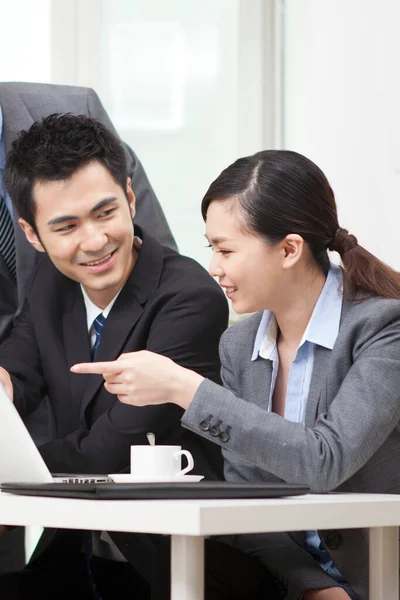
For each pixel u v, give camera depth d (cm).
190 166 437
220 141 436
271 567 200
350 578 196
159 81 437
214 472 264
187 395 182
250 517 137
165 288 265
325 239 209
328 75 413
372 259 211
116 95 436
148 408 251
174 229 438
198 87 437
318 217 207
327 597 188
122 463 254
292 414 209
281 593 194
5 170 266
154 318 264
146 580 212
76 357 269
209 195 209
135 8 436
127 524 137
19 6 429
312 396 204
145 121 437
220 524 133
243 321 229
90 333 272
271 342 217
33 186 254
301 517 143
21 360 277
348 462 183
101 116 342
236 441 182
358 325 201
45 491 153
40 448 259
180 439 262
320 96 416
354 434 184
